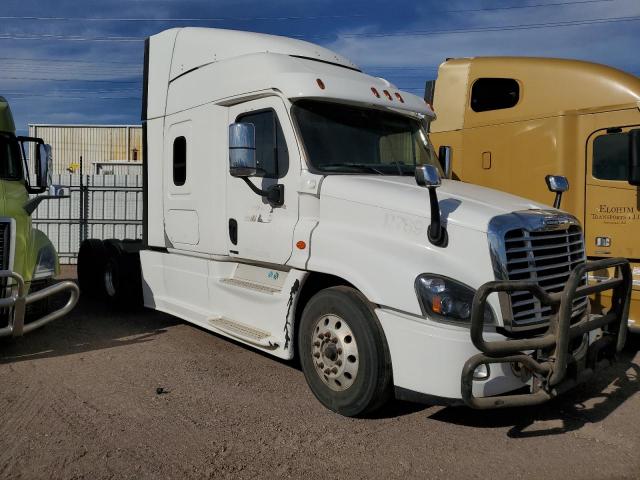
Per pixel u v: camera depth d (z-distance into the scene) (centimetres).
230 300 586
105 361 591
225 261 610
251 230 550
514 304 404
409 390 408
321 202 488
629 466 387
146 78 731
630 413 479
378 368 425
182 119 655
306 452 396
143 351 630
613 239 685
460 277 402
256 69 549
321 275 486
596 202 698
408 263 413
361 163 530
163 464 374
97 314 824
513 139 762
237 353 625
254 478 361
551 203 731
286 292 504
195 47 649
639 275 664
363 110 554
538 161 741
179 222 664
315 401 486
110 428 427
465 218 415
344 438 418
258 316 544
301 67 543
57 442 401
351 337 443
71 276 1212
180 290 671
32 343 654
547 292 419
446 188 495
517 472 376
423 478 366
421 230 422
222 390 510
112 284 835
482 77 797
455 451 403
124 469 367
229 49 606
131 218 1390
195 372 558
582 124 710
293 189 506
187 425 435
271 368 573
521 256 419
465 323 394
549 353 412
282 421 445
